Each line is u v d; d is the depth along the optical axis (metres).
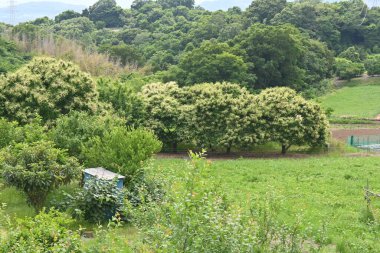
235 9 116.56
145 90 36.62
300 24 98.00
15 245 9.33
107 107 31.34
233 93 36.09
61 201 16.67
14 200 18.17
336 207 19.05
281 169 27.11
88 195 15.76
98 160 18.80
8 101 27.59
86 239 13.88
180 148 36.03
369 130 51.97
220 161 30.38
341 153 35.56
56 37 80.31
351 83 83.06
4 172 16.12
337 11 107.06
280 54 68.88
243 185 22.75
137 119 33.62
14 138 21.06
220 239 8.30
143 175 16.98
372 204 19.08
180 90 36.38
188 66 65.62
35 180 16.05
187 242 8.09
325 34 98.56
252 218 10.67
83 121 22.25
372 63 86.31
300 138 34.44
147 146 19.36
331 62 85.12
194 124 33.94
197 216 8.12
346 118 59.22
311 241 13.73
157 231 8.57
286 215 16.92
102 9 131.75
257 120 33.94
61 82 28.45
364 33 101.88
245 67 64.12
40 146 16.83
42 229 9.95
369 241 14.45
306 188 22.39
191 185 8.48
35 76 28.44
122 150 18.52
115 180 16.09
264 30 70.00
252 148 36.56
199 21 103.75
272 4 104.62
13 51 66.50
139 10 135.50
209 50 66.19
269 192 14.41
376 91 77.75
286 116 34.47
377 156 33.66
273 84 70.56
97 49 81.69
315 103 35.56
